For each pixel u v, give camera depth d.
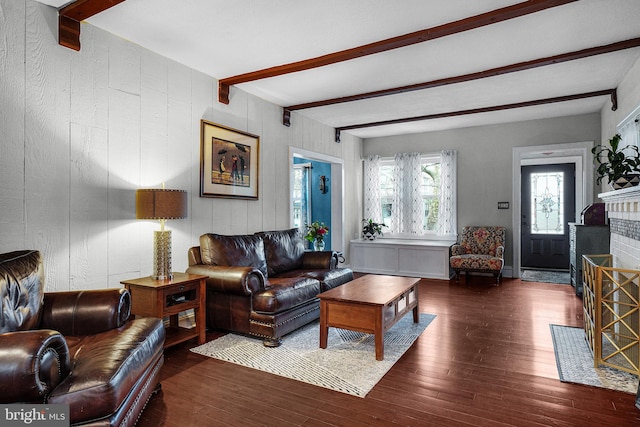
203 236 3.57
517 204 6.13
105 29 2.98
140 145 3.26
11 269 1.96
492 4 2.57
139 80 3.25
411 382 2.45
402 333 3.41
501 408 2.12
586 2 2.61
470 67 3.77
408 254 6.39
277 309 3.10
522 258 7.61
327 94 4.63
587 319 3.03
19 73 2.48
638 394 2.11
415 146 6.94
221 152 4.09
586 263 3.04
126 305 2.26
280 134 5.09
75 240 2.79
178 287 2.95
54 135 2.66
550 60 3.50
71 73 2.77
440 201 6.63
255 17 2.78
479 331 3.46
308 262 4.60
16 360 1.38
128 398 1.74
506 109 5.28
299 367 2.69
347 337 3.33
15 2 2.46
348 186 6.91
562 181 7.27
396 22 2.83
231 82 4.03
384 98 4.82
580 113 5.62
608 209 3.97
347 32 3.00
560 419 2.00
